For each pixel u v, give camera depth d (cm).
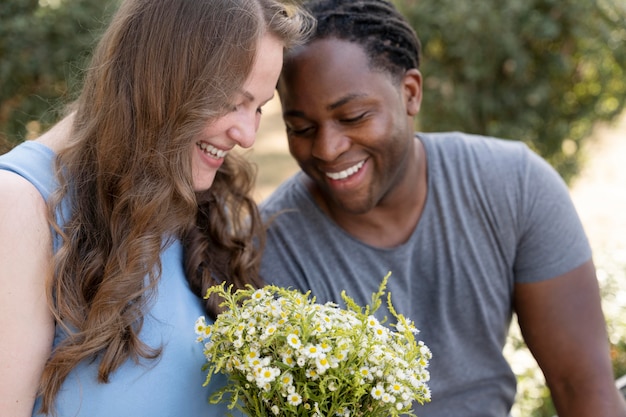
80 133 152
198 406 153
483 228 187
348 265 188
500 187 188
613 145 767
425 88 429
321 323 133
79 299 144
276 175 760
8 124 458
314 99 167
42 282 140
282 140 887
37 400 142
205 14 145
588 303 188
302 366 130
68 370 139
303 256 189
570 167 473
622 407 185
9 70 455
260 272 188
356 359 134
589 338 186
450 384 190
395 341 144
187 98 146
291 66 169
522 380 293
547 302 189
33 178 143
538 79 433
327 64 167
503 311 191
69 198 147
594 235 605
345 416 134
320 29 170
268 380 129
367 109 168
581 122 456
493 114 441
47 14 455
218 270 173
